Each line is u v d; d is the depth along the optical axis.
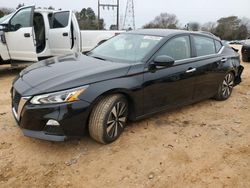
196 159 3.38
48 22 8.06
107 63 3.78
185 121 4.49
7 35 6.91
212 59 5.00
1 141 3.55
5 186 2.75
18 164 3.10
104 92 3.28
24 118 3.13
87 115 3.22
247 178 3.06
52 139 3.08
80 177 2.94
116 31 9.10
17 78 3.71
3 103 4.98
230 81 5.72
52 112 3.04
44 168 3.06
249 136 4.09
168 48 4.19
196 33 4.89
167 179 2.97
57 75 3.34
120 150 3.47
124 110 3.66
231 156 3.49
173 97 4.29
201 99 5.04
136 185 2.85
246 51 12.31
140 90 3.69
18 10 7.10
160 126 4.23
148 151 3.49
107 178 2.94
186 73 4.36
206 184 2.93
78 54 4.48
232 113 5.01
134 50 4.16
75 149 3.45
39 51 7.87
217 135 4.06
